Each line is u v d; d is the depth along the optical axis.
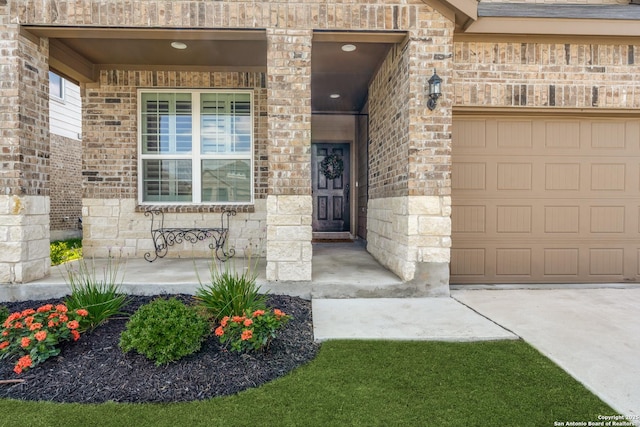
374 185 6.07
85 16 4.05
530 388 2.34
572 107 4.71
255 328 2.73
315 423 2.01
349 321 3.47
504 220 4.93
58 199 9.86
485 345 2.97
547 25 4.43
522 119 4.89
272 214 4.18
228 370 2.55
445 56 4.21
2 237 4.01
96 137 5.82
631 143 4.95
